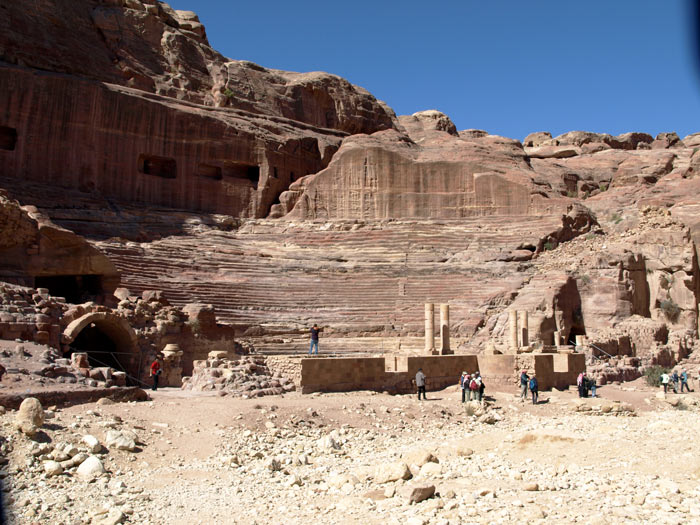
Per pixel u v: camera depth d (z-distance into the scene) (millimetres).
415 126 96438
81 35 61594
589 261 50719
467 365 33719
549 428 21656
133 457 15242
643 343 45625
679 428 19203
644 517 10375
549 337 44281
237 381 26016
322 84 81062
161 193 58906
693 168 71000
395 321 48000
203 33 75938
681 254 52750
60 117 53750
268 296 48531
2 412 15688
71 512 11312
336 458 17078
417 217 64062
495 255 55781
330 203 64750
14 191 49469
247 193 63656
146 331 31938
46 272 34656
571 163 91562
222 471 14938
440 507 11438
